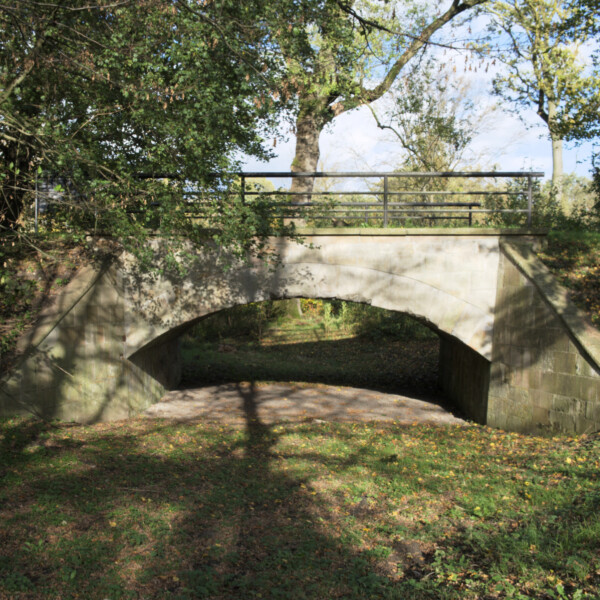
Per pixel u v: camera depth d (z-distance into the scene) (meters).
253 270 10.69
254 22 7.44
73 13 7.70
